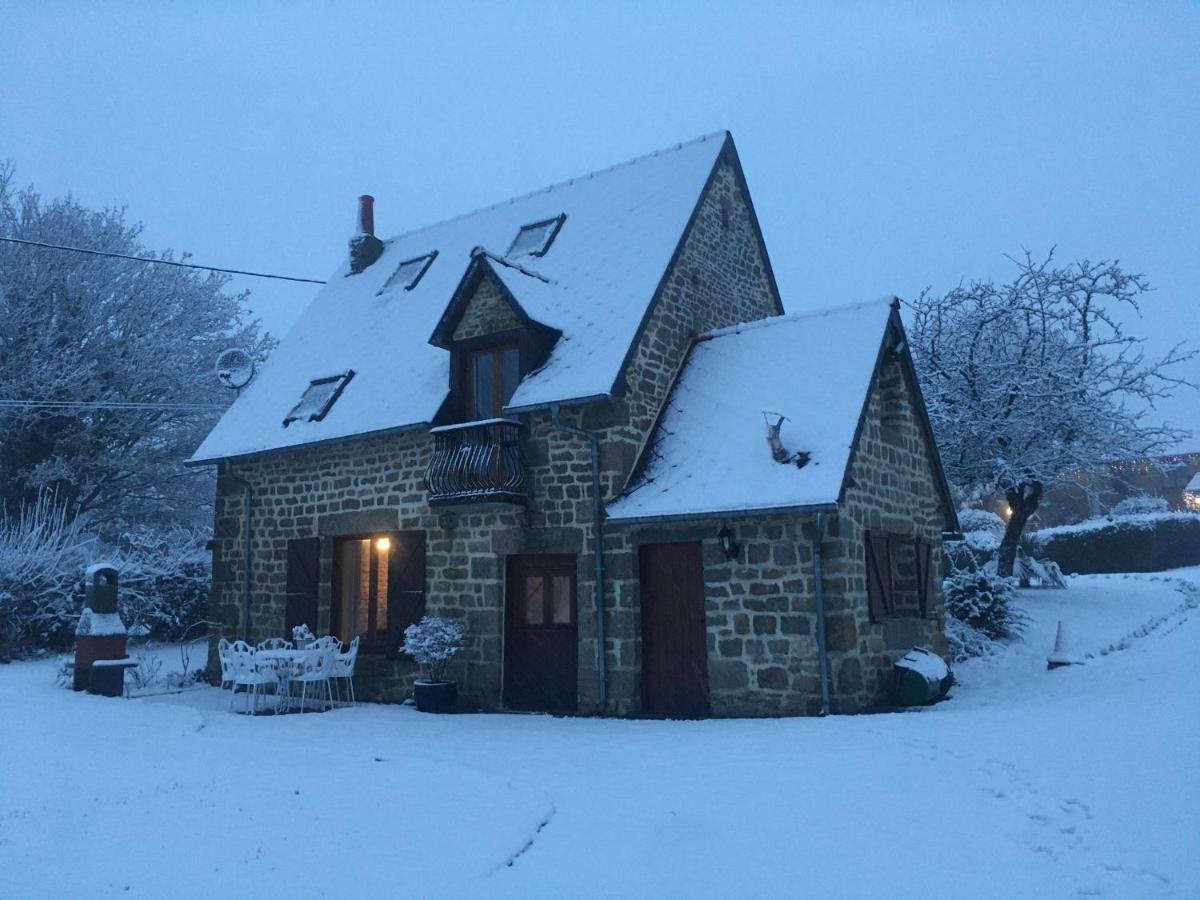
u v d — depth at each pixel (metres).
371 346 14.75
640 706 10.45
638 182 14.25
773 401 10.95
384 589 12.89
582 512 10.91
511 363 11.93
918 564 11.92
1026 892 4.10
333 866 4.71
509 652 11.48
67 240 21.92
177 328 23.47
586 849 4.99
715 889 4.31
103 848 5.09
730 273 13.92
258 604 14.02
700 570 10.48
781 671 9.62
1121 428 17.97
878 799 5.77
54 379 20.62
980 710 9.10
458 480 11.23
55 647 17.19
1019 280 18.92
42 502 20.19
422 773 7.06
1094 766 6.05
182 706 10.91
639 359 11.35
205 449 14.90
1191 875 4.11
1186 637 11.39
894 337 11.92
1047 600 17.41
